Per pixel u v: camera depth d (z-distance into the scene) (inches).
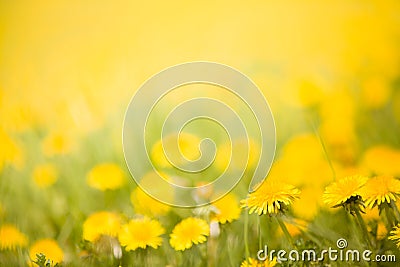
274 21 39.4
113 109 39.4
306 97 38.6
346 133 38.1
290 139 38.2
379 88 38.8
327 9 39.4
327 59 39.2
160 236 36.6
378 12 39.3
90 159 38.9
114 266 36.4
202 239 36.0
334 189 34.6
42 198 38.6
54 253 37.0
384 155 37.3
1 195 38.8
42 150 39.3
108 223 36.9
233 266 36.1
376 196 34.2
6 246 37.7
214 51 39.4
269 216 35.0
